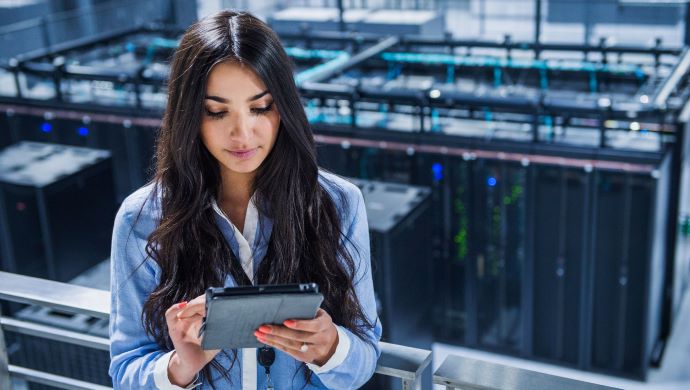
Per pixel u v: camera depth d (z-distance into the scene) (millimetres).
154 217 1465
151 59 10789
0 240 7637
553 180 7223
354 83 7875
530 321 7781
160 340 1493
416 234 6938
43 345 5910
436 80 9422
